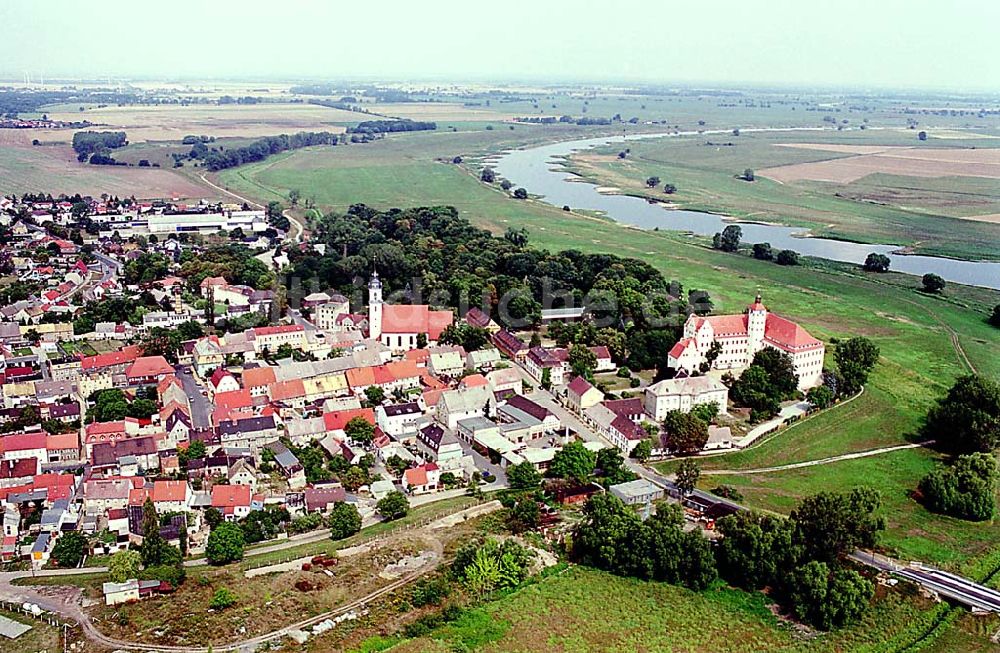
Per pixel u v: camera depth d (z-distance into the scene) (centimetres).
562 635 19612
